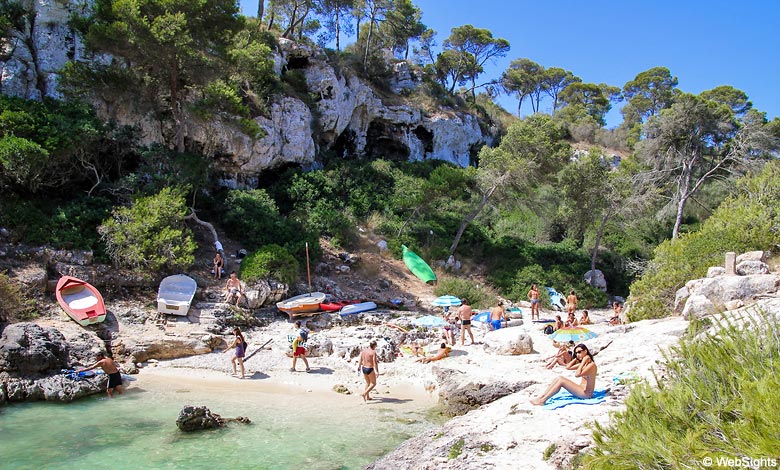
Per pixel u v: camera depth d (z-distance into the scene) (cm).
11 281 1634
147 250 1953
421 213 3281
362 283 2552
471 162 4819
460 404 1322
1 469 904
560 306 2772
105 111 2373
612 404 898
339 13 4372
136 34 2158
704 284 1389
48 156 1889
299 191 2988
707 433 553
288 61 3538
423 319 2030
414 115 4191
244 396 1380
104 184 2198
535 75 7456
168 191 2080
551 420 859
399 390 1488
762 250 1642
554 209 3631
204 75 2372
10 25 2255
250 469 927
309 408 1306
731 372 625
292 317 2045
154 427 1131
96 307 1659
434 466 787
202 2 2266
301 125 3169
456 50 5897
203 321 1814
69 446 1016
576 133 6438
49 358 1370
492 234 3516
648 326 1420
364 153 3988
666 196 3425
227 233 2489
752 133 2889
